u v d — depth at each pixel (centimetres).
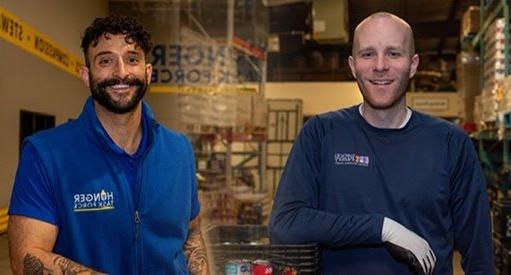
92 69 154
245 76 729
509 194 572
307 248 186
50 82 620
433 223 182
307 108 1164
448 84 1330
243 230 237
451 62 1387
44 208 147
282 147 1129
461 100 762
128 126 159
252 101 682
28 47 553
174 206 163
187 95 685
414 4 1093
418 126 187
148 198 158
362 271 183
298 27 1189
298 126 1131
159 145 165
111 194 153
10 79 514
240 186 687
